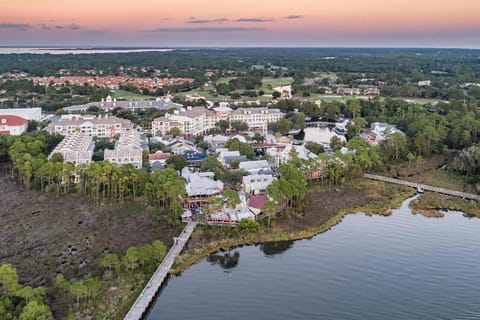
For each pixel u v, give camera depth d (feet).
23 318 365.61
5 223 592.60
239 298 452.76
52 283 453.58
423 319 419.95
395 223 644.69
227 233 585.63
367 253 549.95
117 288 448.65
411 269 510.58
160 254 508.94
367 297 455.63
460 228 627.87
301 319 418.51
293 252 553.64
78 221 601.62
